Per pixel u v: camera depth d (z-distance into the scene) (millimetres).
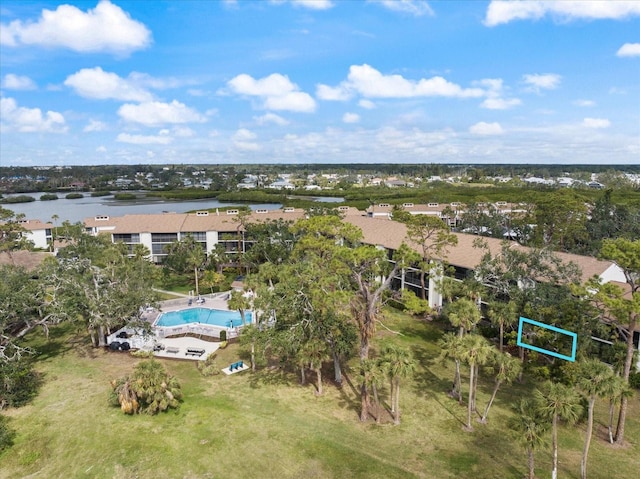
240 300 48062
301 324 37438
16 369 36625
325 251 40750
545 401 26781
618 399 27859
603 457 29969
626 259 30188
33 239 99688
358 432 32812
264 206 197500
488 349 32625
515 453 30422
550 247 51438
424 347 48531
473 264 54531
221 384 40375
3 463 29172
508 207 107750
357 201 176750
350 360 45594
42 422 33531
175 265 69500
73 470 28438
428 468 28781
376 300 39438
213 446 30734
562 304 37469
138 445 30625
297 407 36312
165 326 54656
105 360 45469
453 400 37406
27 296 41812
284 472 28312
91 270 49656
